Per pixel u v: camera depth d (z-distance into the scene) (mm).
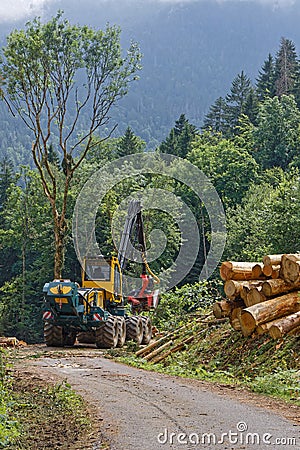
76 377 17547
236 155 76438
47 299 27141
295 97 108312
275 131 86812
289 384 15359
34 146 41062
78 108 42219
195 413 11883
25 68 39781
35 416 12148
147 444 9570
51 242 71438
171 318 31859
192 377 18062
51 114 44125
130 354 24547
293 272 19172
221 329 22656
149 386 15672
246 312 18906
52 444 10016
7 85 40031
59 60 40344
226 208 72625
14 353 25094
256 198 61562
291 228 42375
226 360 19906
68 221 64938
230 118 117250
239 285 20094
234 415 11672
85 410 12422
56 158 91750
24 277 72500
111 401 13359
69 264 69000
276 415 11734
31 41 39125
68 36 40031
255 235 48594
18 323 70875
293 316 18984
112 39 40719
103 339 27719
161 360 23031
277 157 85812
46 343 29016
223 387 15672
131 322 29719
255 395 14352
